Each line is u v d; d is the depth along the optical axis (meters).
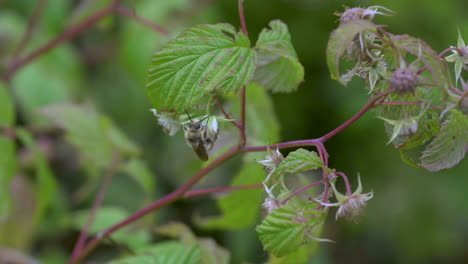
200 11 0.85
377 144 0.95
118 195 0.90
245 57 0.53
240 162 0.90
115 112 0.90
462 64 0.52
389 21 0.90
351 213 0.52
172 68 0.53
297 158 0.52
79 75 0.87
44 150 0.83
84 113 0.67
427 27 0.92
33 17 0.73
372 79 0.52
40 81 0.81
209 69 0.53
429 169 0.53
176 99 0.53
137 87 0.84
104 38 0.93
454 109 0.51
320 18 0.96
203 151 0.55
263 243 0.52
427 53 0.50
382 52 0.52
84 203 0.89
